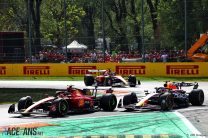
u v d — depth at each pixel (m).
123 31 123.12
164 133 25.67
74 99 35.19
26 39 93.44
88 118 32.62
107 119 31.97
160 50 86.81
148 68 79.56
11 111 34.06
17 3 133.12
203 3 87.00
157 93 37.31
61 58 89.81
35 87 65.81
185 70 77.44
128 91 55.53
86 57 87.88
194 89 40.62
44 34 149.50
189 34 89.06
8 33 91.25
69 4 148.88
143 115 33.91
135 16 122.44
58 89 61.44
